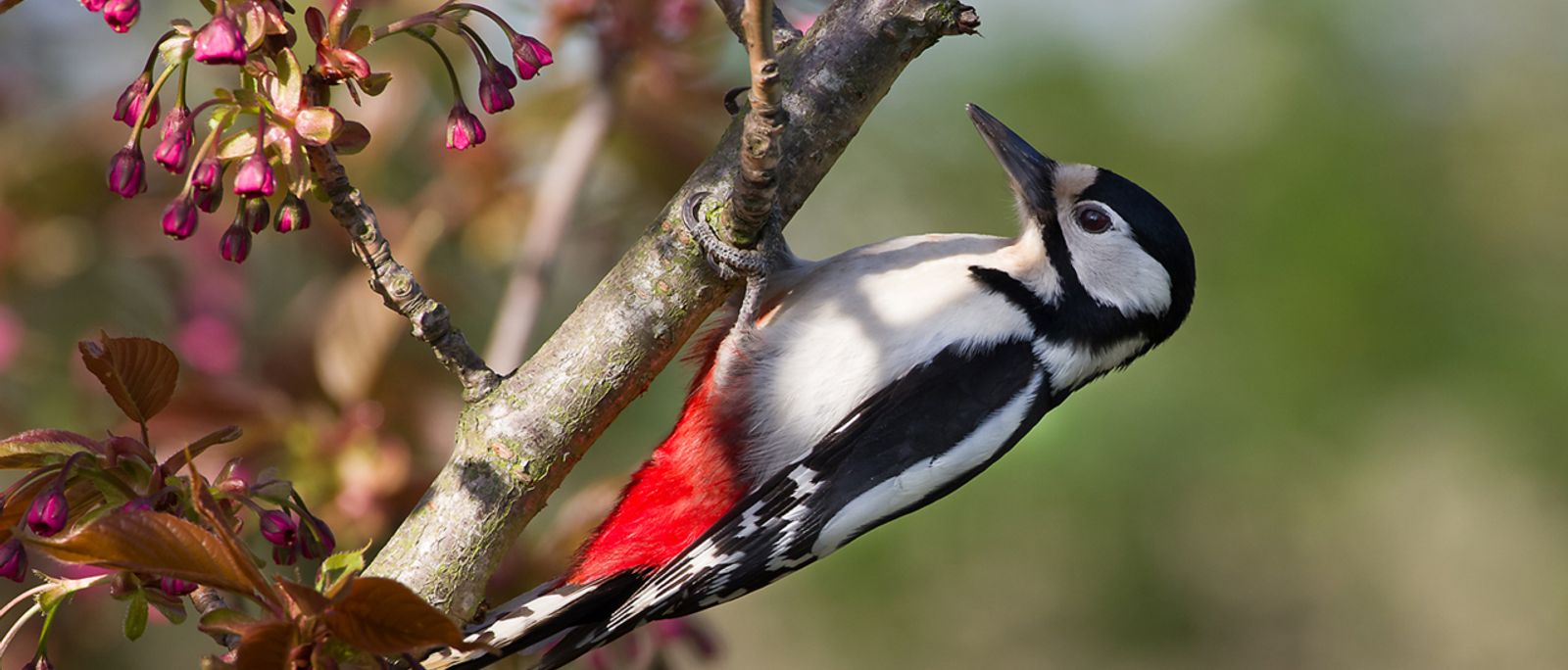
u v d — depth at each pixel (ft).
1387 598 48.06
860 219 46.42
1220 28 43.27
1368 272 41.73
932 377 27.12
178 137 17.52
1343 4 43.29
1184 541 43.75
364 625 15.05
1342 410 42.16
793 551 26.63
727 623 49.26
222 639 18.65
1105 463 42.24
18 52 37.70
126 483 17.57
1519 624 50.14
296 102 18.04
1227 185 42.47
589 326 20.85
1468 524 46.57
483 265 35.94
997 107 44.37
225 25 16.84
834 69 21.76
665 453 26.91
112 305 36.35
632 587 26.58
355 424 29.91
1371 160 42.32
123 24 17.15
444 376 32.73
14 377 34.04
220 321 33.27
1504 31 44.06
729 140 21.67
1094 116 43.29
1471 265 42.32
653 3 32.55
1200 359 42.34
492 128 33.45
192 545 15.25
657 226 21.21
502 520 20.15
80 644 35.47
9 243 33.83
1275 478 43.01
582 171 32.22
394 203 36.29
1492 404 42.19
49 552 14.82
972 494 42.70
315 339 31.17
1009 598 44.21
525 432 20.29
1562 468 42.68
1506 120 43.57
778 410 26.71
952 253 28.76
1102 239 28.84
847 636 45.73
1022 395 27.50
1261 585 45.52
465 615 19.95
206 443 17.95
